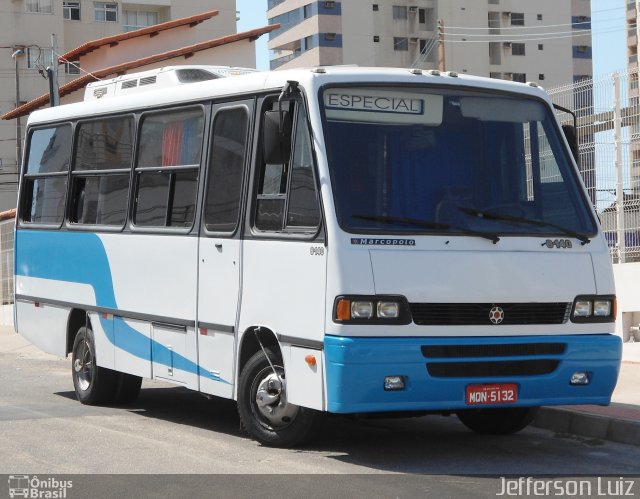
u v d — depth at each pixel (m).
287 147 9.24
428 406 8.95
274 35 97.75
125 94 12.93
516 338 9.21
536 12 98.25
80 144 13.40
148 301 11.60
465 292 9.08
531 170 9.83
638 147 15.93
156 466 9.12
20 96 63.56
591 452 9.94
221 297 10.38
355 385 8.73
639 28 40.06
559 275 9.47
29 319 14.38
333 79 9.41
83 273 13.01
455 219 9.29
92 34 67.31
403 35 93.94
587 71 100.50
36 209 14.39
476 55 95.88
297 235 9.32
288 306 9.38
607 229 16.67
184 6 68.88
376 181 9.22
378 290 8.86
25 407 12.86
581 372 9.48
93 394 12.91
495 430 11.00
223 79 10.80
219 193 10.56
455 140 9.62
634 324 16.86
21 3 64.06
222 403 13.35
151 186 11.79
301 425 9.78
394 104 9.50
